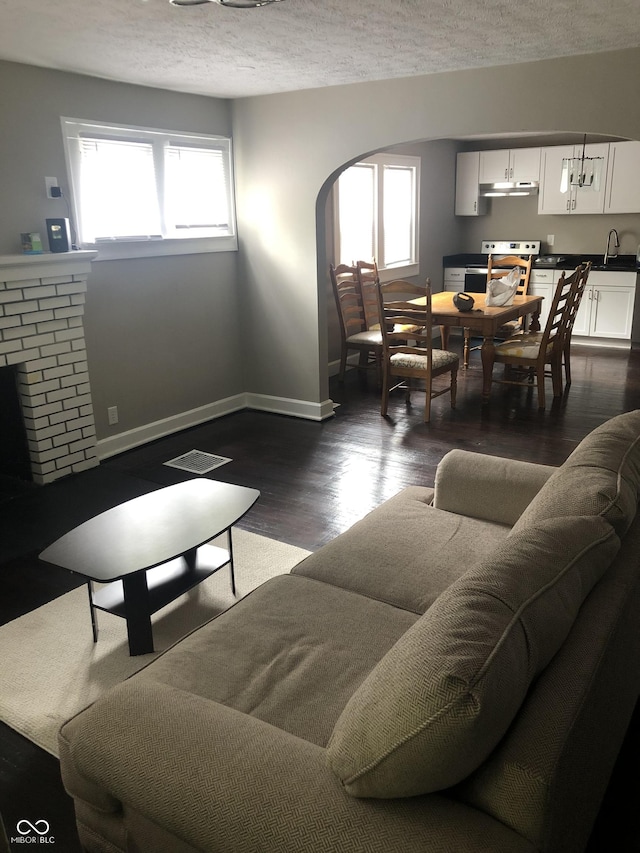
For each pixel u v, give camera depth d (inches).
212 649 71.2
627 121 145.8
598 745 53.1
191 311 199.3
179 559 112.1
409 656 45.6
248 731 52.2
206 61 146.6
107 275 173.3
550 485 75.9
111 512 108.2
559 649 51.4
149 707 55.5
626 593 58.2
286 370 212.2
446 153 327.0
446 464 102.0
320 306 201.8
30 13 109.0
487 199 342.0
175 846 53.5
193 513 107.0
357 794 45.0
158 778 49.6
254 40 128.7
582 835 52.7
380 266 287.6
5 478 165.2
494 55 145.7
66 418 163.8
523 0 106.9
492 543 90.7
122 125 170.6
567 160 297.4
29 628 106.9
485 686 41.2
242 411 221.8
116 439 182.4
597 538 60.1
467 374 264.2
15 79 146.2
